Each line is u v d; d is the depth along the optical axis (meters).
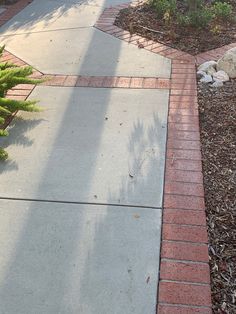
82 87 3.96
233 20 5.47
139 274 2.10
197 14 5.14
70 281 2.08
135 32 5.21
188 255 2.19
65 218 2.46
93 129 3.31
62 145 3.13
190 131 3.23
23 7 6.47
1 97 3.55
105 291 2.02
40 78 4.13
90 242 2.29
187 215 2.45
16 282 2.08
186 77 4.08
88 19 5.75
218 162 2.91
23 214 2.50
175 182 2.71
